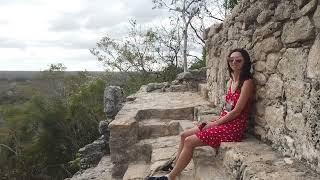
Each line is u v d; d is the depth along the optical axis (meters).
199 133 3.96
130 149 5.73
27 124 22.61
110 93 9.98
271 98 3.67
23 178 21.16
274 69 3.57
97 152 9.73
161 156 4.91
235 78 4.17
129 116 6.16
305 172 2.84
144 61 19.94
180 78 9.70
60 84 26.56
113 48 21.41
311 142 2.89
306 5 2.88
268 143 3.77
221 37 5.74
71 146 21.03
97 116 20.48
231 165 3.46
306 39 2.92
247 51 4.33
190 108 6.57
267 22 3.67
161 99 7.96
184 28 17.39
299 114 3.09
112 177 5.82
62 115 21.28
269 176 2.78
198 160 4.16
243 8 4.36
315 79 2.82
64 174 20.42
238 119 3.97
